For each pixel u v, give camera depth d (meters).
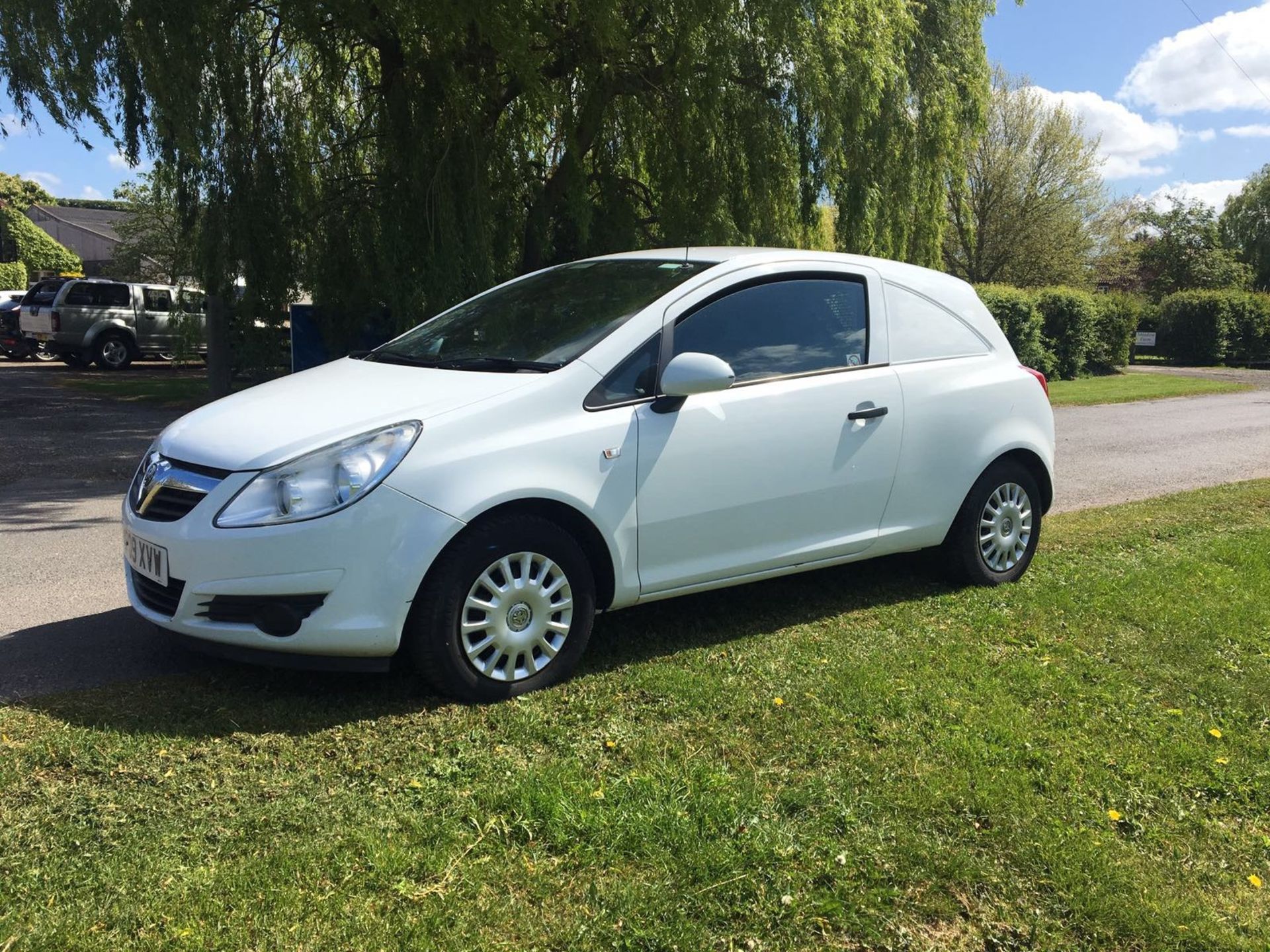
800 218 13.26
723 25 11.59
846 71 12.14
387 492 3.37
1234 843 2.79
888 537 4.75
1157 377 24.41
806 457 4.37
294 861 2.52
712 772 3.03
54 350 21.78
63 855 2.53
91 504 7.68
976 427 5.02
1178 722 3.54
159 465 3.64
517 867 2.54
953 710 3.56
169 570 3.43
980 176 38.06
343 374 4.20
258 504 3.33
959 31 15.36
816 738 3.31
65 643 4.17
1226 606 4.82
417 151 12.10
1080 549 6.06
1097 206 38.66
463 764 3.08
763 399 4.24
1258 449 11.34
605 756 3.16
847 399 4.52
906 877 2.55
